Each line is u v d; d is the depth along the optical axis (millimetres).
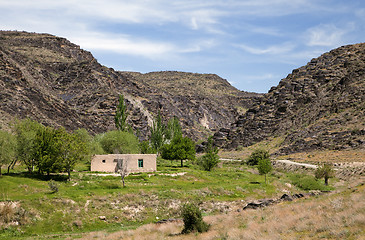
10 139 59375
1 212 36812
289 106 181250
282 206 34219
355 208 23719
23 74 166500
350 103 151500
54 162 57562
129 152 93938
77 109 184250
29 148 61125
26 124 75562
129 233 32250
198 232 29250
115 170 70875
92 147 81875
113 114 185500
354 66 185250
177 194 52562
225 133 188375
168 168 83625
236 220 30953
